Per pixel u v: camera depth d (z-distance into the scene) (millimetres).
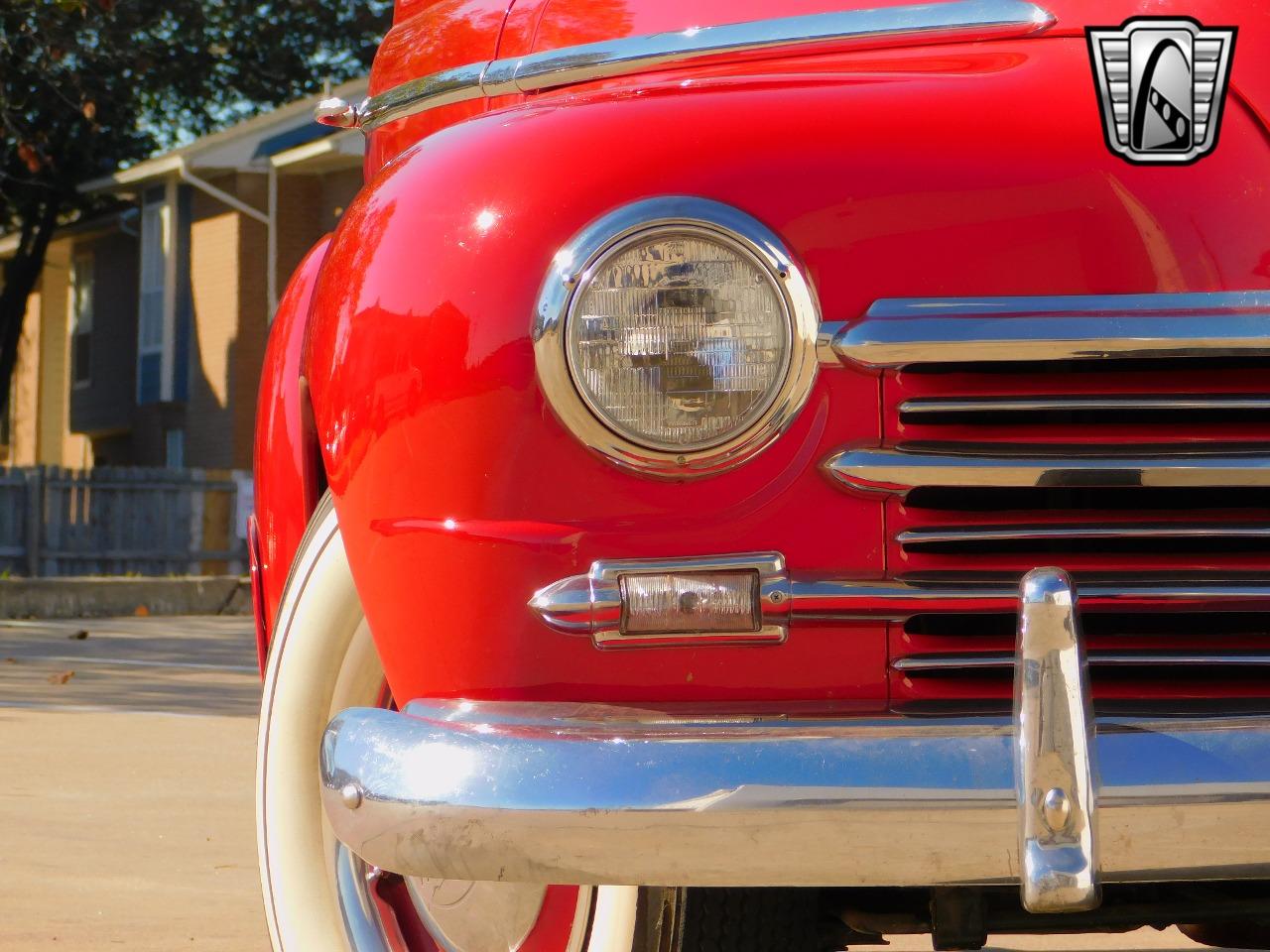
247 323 26094
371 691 3223
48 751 6699
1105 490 2639
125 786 5855
